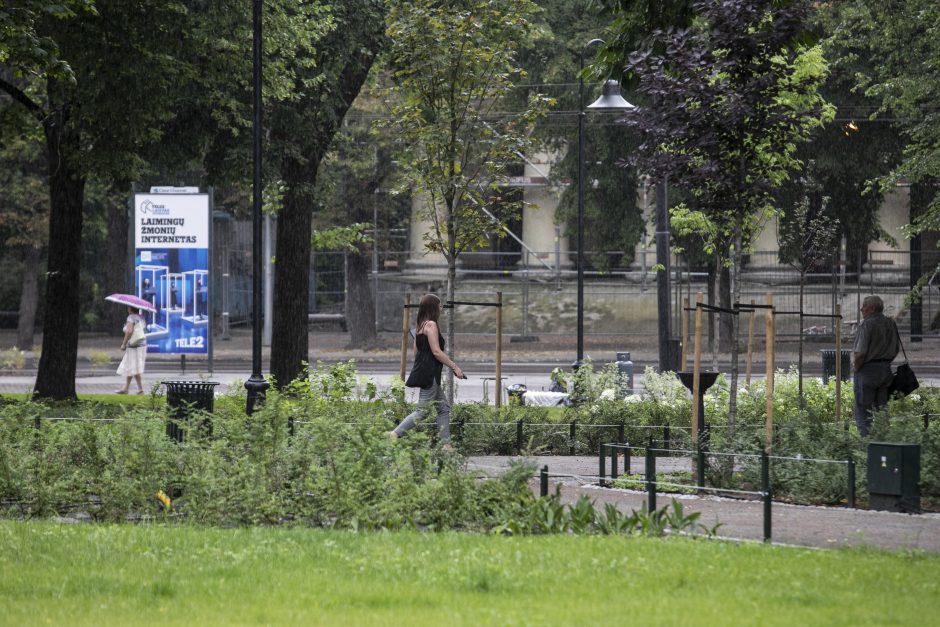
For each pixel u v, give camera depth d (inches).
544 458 1663.4
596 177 4237.2
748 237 2058.3
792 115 1350.9
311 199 2485.2
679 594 685.3
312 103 2338.8
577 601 665.6
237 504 1026.1
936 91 2468.0
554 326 4650.6
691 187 1370.6
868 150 3772.1
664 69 1364.4
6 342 4948.3
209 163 2353.6
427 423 1380.4
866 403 1440.7
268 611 643.5
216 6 2003.0
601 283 4965.6
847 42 2731.3
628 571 749.9
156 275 2984.7
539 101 1926.7
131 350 2733.8
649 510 979.9
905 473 1090.1
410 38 1814.7
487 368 3516.2
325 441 1068.5
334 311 5526.6
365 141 4138.8
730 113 1315.2
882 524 1013.2
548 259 5167.3
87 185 4697.3
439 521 979.9
